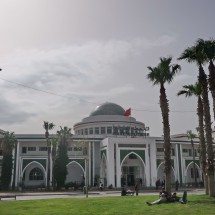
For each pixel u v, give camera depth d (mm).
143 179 65688
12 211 20156
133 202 24125
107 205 22484
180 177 72688
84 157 69812
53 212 19312
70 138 64500
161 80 27641
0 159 65812
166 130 26734
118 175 63156
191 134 70875
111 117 78688
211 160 25250
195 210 18188
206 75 25812
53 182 60938
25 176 69562
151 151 66750
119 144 64938
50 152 67125
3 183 61188
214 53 24312
